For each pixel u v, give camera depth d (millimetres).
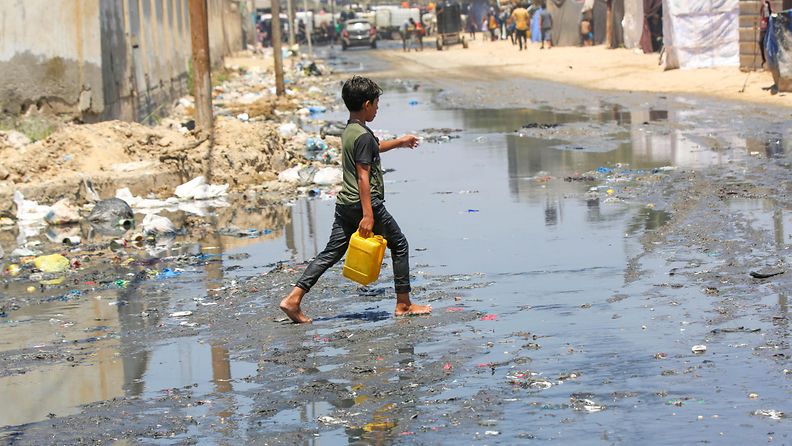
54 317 15398
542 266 16516
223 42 97750
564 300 14188
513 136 36500
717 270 15180
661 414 9555
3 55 34031
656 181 24297
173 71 55625
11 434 10180
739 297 13578
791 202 20172
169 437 9844
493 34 125812
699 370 10727
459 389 10664
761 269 14750
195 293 16453
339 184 28922
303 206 25125
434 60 97562
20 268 19469
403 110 50062
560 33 100125
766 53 45031
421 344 12469
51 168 28312
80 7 35344
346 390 10906
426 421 9781
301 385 11180
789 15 43750
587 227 19484
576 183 25000
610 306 13656
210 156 30031
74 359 12938
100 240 22344
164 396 11141
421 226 20906
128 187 27766
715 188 22578
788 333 11797
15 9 34156
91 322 14953
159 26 51250
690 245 17109
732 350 11328
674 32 59219
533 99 52250
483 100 53312
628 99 48375
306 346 12773
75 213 25031
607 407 9836
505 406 10055
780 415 9320
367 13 167625
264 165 30797
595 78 62938
